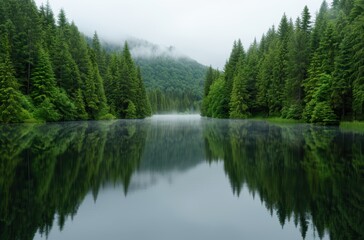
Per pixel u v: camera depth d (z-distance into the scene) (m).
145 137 28.88
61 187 11.09
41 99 53.66
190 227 7.66
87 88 67.06
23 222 7.86
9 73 45.00
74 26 84.06
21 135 27.66
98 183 11.82
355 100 36.44
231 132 33.91
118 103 83.12
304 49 54.03
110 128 40.00
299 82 53.59
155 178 12.75
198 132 34.91
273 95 63.84
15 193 10.28
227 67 93.62
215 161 16.55
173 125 49.50
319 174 12.80
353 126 36.94
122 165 15.38
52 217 8.25
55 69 61.94
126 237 7.05
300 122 51.25
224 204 9.44
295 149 19.62
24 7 63.56
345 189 10.60
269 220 8.09
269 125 45.12
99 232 7.31
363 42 36.06
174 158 17.56
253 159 16.72
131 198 9.99
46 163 15.27
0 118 44.69
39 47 56.31
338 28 49.62
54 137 26.58
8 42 52.62
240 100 76.75
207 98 108.56
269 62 69.81
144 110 95.00
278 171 13.62
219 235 7.21
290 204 9.27
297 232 7.35
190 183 11.97
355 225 7.68
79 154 18.08
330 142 22.53
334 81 39.78
